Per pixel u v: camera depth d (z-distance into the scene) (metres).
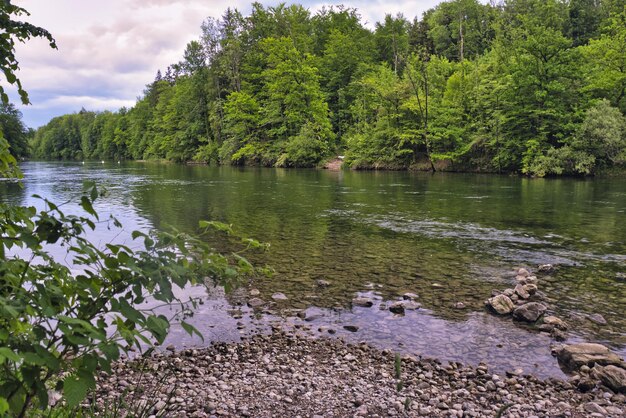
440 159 48.25
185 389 4.88
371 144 51.84
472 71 51.69
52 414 2.89
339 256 11.20
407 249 11.97
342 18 78.25
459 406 4.69
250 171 49.97
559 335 6.56
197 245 2.35
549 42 39.78
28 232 2.10
